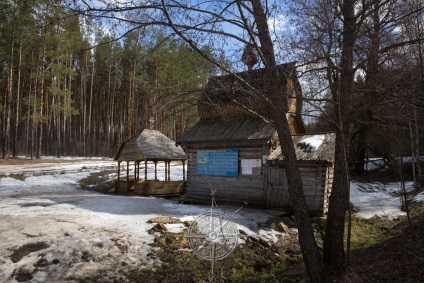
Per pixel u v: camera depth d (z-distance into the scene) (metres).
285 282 7.32
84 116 44.62
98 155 48.81
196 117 20.97
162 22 5.59
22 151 47.47
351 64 6.85
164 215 11.84
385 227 11.96
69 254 7.88
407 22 7.21
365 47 6.88
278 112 6.46
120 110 41.50
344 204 6.95
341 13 6.79
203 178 16.28
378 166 28.86
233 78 6.13
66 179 21.73
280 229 10.88
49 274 7.13
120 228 9.82
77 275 7.13
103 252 8.12
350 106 6.98
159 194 18.77
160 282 7.23
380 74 7.19
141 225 10.20
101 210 12.33
